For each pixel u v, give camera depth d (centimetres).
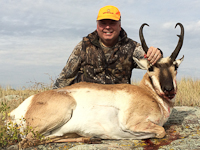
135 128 349
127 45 461
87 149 306
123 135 356
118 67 458
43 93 360
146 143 336
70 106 342
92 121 343
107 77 461
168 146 312
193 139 332
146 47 383
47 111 337
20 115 343
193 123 425
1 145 321
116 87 375
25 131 320
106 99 355
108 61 456
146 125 350
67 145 326
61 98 344
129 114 354
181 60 380
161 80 360
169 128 403
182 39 368
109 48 462
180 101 653
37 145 324
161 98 387
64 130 342
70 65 475
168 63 368
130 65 461
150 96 381
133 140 353
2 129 321
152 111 360
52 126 336
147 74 405
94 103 349
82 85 370
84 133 347
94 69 458
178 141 329
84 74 467
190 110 531
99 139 346
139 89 383
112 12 440
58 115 335
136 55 459
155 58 365
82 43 468
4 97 710
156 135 350
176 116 478
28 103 353
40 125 332
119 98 362
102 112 346
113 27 441
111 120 348
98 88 365
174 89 356
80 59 467
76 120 342
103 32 445
